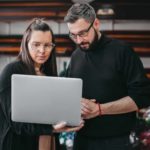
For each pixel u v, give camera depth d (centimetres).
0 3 450
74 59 233
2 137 197
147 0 436
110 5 435
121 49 221
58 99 185
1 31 482
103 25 465
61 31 470
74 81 183
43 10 446
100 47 222
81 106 197
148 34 450
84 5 212
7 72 195
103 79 219
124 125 224
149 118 367
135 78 220
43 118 189
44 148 206
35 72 202
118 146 224
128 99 219
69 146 323
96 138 224
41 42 193
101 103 220
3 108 194
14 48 458
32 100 186
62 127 189
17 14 448
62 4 443
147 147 357
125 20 446
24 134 196
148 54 447
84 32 211
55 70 215
